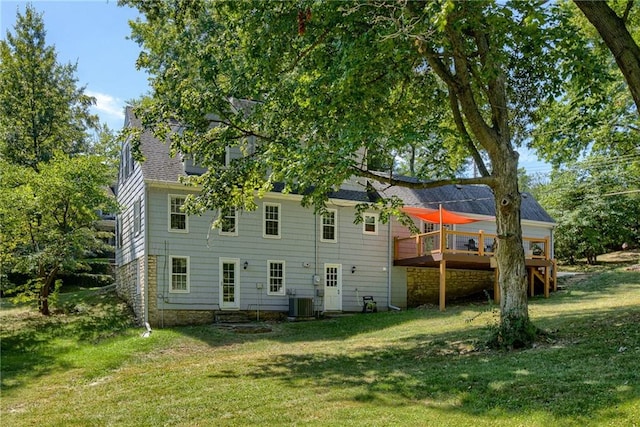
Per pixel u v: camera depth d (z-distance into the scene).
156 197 18.19
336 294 21.05
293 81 11.48
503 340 10.36
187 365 11.91
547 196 30.42
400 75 10.88
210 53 12.38
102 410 8.48
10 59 27.00
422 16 8.52
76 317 19.11
